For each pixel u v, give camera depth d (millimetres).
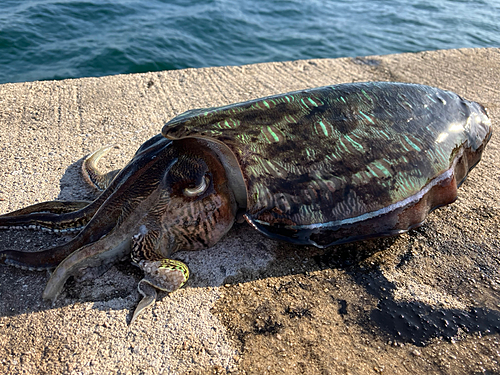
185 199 244
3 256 254
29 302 238
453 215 297
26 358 211
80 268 246
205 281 250
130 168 259
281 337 220
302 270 259
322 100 252
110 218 251
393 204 243
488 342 218
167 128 234
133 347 216
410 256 268
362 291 245
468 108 286
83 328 224
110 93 457
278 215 240
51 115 414
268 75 513
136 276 253
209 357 211
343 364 207
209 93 466
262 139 239
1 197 312
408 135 250
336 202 239
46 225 279
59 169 344
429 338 220
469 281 251
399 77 509
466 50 584
